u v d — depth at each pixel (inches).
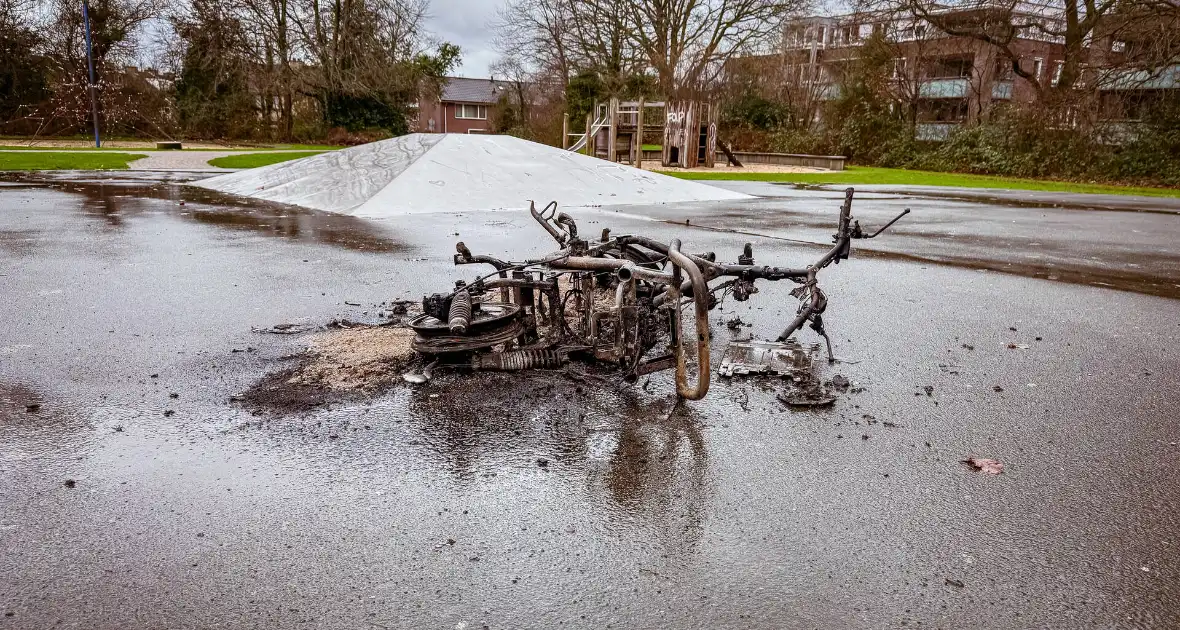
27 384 164.1
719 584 96.5
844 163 1391.5
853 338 212.7
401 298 250.5
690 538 107.2
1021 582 97.5
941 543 106.6
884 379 176.6
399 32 1740.9
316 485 121.2
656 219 506.9
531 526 109.8
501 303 196.5
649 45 1513.3
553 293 183.0
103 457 129.6
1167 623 89.8
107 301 242.1
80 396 157.6
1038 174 1208.2
